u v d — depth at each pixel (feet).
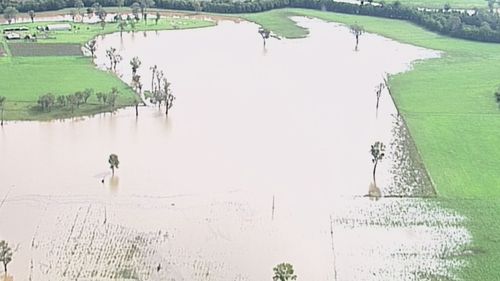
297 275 307.58
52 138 455.22
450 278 304.71
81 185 385.70
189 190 383.65
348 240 336.29
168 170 408.46
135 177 397.60
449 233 341.82
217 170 410.93
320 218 356.79
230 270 310.04
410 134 478.18
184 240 332.80
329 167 420.36
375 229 346.13
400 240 336.29
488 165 423.64
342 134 479.41
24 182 386.93
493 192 385.70
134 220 349.00
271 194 382.01
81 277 300.40
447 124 499.51
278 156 435.53
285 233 341.62
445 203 372.99
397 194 383.86
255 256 321.73
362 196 381.81
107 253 319.47
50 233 334.65
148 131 474.90
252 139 464.24
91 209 358.84
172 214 356.18
